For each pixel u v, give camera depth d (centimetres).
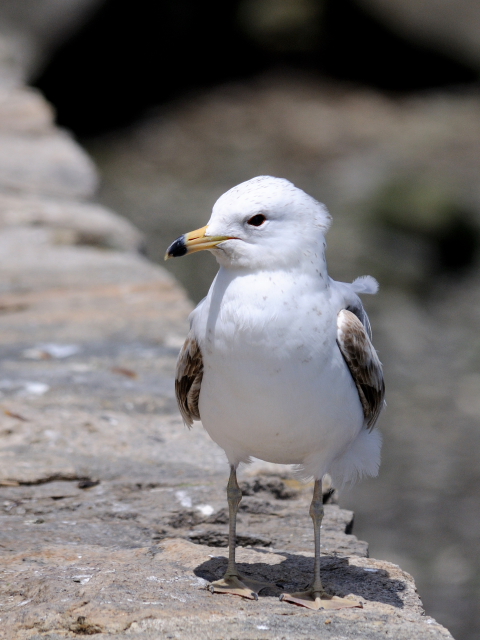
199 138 3291
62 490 659
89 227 1299
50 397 801
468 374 2111
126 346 930
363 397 540
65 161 1584
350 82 3669
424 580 1369
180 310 1035
